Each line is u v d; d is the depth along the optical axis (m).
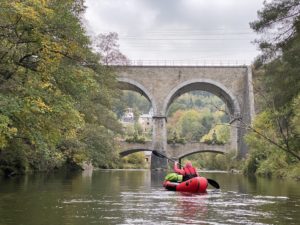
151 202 15.62
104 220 11.38
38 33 17.75
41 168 35.94
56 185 23.06
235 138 69.56
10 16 16.83
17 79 18.66
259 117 35.94
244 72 66.81
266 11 24.95
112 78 40.38
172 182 22.08
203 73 67.38
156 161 66.62
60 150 36.38
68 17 18.97
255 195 18.81
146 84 67.75
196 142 71.06
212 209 13.84
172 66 67.56
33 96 17.22
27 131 18.80
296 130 25.28
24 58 19.03
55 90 19.73
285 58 25.20
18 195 17.05
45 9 16.58
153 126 67.38
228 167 67.31
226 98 70.44
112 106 45.38
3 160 28.75
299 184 26.70
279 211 13.48
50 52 18.52
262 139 36.91
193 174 21.69
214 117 127.12
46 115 18.62
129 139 69.50
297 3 23.62
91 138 38.22
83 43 22.25
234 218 12.02
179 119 131.25
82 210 13.15
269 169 38.03
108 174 44.56
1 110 16.05
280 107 22.45
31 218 11.46
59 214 12.25
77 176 35.31
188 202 15.81
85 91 21.11
